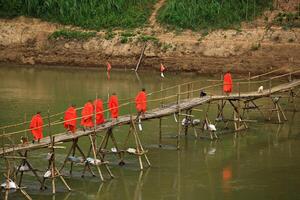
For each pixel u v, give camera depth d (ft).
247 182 161.79
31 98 256.52
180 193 153.17
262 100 256.52
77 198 148.05
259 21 343.26
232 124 221.66
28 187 154.10
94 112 163.02
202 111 234.58
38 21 373.61
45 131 201.87
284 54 320.70
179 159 179.42
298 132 211.61
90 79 306.76
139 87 283.79
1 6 382.42
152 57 339.57
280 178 165.07
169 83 295.89
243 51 326.65
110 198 148.97
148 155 182.09
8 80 301.84
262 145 195.31
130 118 170.60
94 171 167.12
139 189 154.81
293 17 341.41
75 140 158.61
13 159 158.92
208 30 343.46
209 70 324.60
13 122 214.07
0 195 147.95
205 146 193.16
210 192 154.20
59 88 280.10
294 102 255.09
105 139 171.22
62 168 160.76
